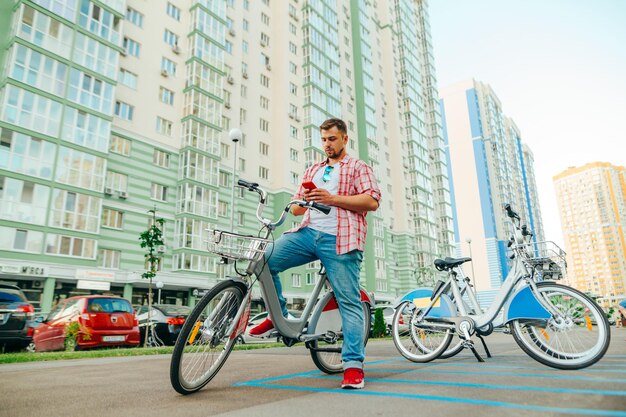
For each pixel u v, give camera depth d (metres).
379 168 42.47
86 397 2.53
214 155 26.16
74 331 8.06
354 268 2.88
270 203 30.66
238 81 30.22
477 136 86.44
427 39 65.88
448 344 4.09
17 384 3.12
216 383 2.95
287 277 29.34
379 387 2.59
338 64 39.94
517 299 3.57
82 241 19.78
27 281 18.81
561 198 149.38
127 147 22.97
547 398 2.12
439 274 45.59
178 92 26.05
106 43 22.11
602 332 3.18
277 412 1.99
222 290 2.65
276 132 32.56
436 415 1.83
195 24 27.23
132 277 20.98
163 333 10.63
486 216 81.38
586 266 139.38
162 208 23.72
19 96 18.64
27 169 18.42
